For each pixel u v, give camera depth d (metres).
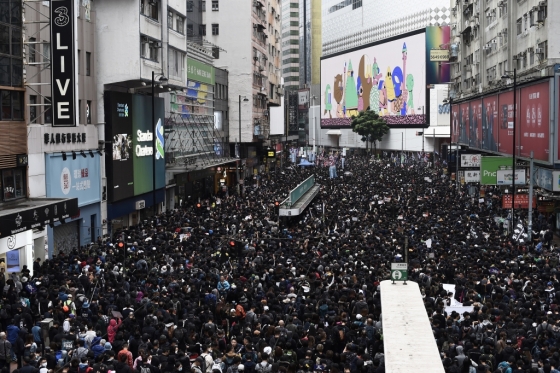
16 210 31.20
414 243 35.81
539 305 23.06
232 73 96.31
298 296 24.61
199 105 76.94
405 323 15.43
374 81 163.62
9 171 35.47
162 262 31.09
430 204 55.34
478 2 90.44
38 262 33.88
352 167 109.81
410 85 147.38
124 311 22.64
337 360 18.80
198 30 96.69
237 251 32.94
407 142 151.38
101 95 49.25
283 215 50.47
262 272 29.00
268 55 115.38
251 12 96.69
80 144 45.41
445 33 139.75
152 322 21.34
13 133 35.59
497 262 30.78
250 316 22.50
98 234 48.09
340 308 22.97
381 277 26.92
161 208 61.28
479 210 54.22
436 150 136.62
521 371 17.50
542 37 60.69
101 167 48.78
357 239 37.12
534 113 54.12
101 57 49.28
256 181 85.44
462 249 34.03
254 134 97.88
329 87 191.00
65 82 37.22
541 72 60.09
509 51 72.75
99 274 28.50
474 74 93.88
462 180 67.31
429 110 140.50
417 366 13.23
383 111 159.75
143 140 55.59
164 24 55.12
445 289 25.55
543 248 38.31
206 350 18.83
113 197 49.50
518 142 59.59
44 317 23.34
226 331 23.05
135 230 41.59
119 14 49.25
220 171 76.06
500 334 19.58
